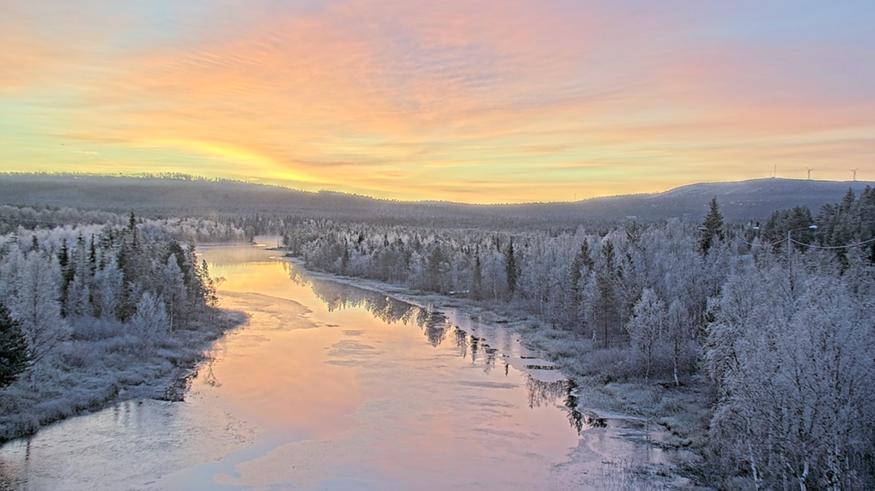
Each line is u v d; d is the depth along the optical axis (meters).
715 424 38.81
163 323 76.81
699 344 66.00
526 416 51.38
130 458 41.19
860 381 29.14
